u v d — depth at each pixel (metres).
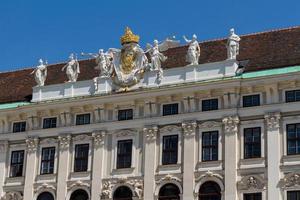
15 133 70.06
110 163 65.19
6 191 69.06
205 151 61.78
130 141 65.00
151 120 64.31
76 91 68.50
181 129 63.16
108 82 67.19
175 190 62.16
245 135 60.81
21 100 72.75
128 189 63.94
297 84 59.69
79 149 66.94
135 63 66.50
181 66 67.50
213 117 62.06
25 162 68.94
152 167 63.16
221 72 62.84
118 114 66.19
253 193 59.19
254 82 60.78
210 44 69.94
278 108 59.94
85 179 65.75
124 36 67.19
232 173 59.94
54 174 67.19
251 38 68.62
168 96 63.88
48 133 68.44
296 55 63.09
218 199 60.22
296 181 57.97
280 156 59.00
